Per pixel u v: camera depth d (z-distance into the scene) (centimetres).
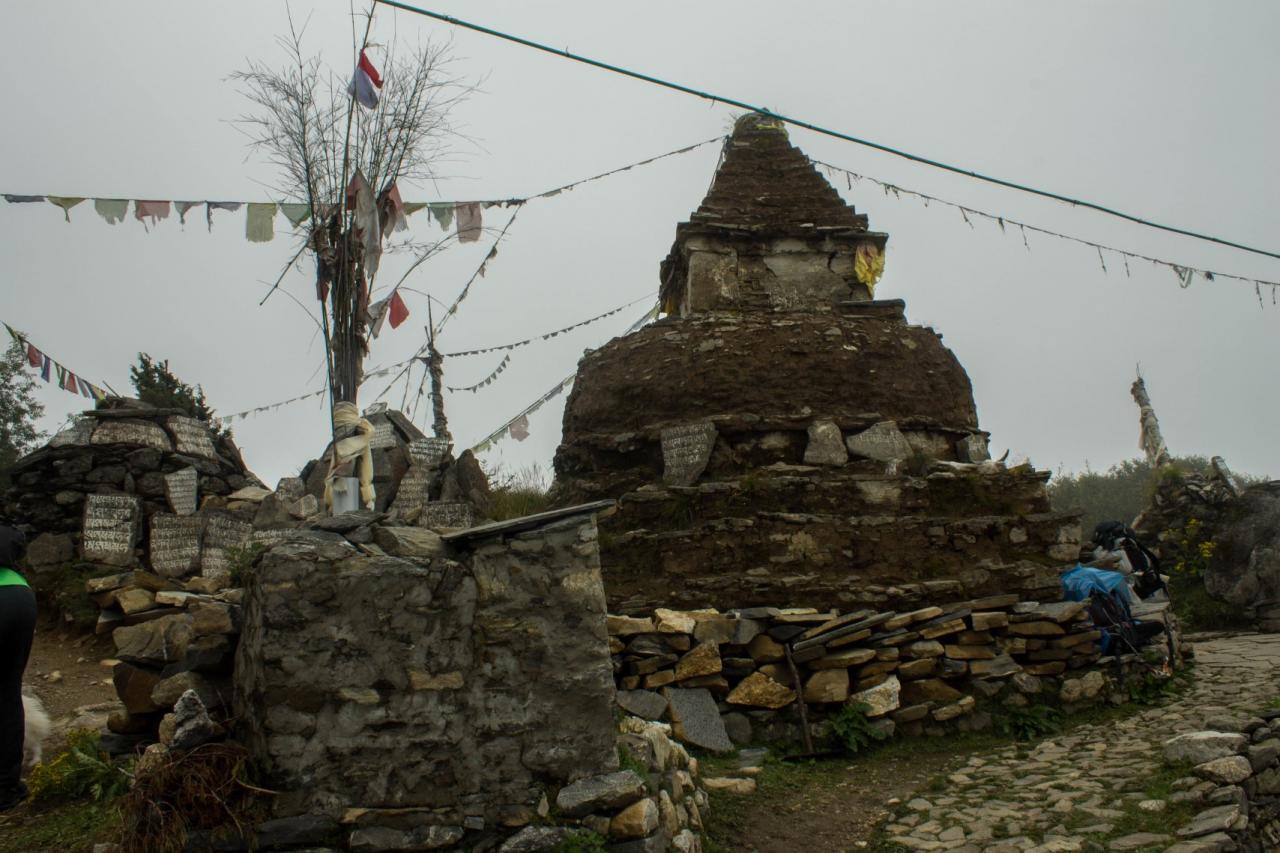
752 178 1455
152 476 1299
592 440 1238
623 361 1284
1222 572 1738
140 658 653
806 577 1024
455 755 575
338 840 553
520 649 596
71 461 1273
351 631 572
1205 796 691
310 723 559
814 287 1403
